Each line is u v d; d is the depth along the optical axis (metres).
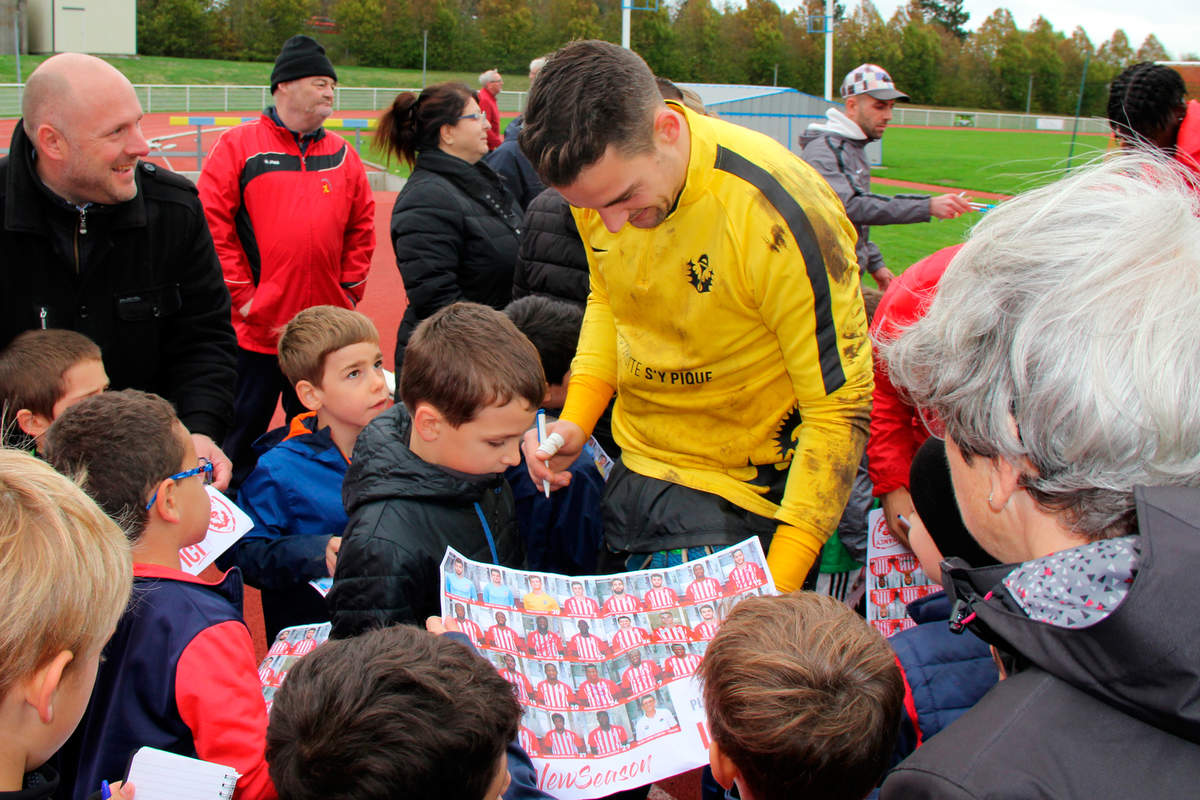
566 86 1.67
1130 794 0.79
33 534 1.15
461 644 1.44
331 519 2.69
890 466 2.34
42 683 1.13
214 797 1.42
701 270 1.88
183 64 48.31
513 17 58.31
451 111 4.05
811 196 1.83
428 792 1.25
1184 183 1.11
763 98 17.80
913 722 1.64
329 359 2.69
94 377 2.52
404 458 1.99
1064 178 1.10
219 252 4.46
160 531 1.85
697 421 2.08
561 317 2.73
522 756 1.58
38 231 2.66
